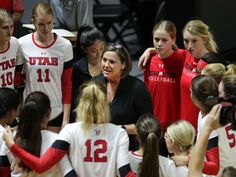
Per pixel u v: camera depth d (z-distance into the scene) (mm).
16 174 7957
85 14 14266
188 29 10156
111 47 9297
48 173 7984
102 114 7844
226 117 6324
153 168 7652
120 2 24094
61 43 10539
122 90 9383
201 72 9578
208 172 7887
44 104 8023
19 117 8031
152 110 9477
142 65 11031
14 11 13977
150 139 7664
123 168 7699
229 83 7934
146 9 20672
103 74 9609
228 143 8367
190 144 8055
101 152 7793
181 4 18312
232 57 20094
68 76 10719
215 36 19453
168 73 10703
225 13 19625
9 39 10086
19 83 10750
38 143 7902
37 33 10508
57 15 14516
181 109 10492
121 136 7902
